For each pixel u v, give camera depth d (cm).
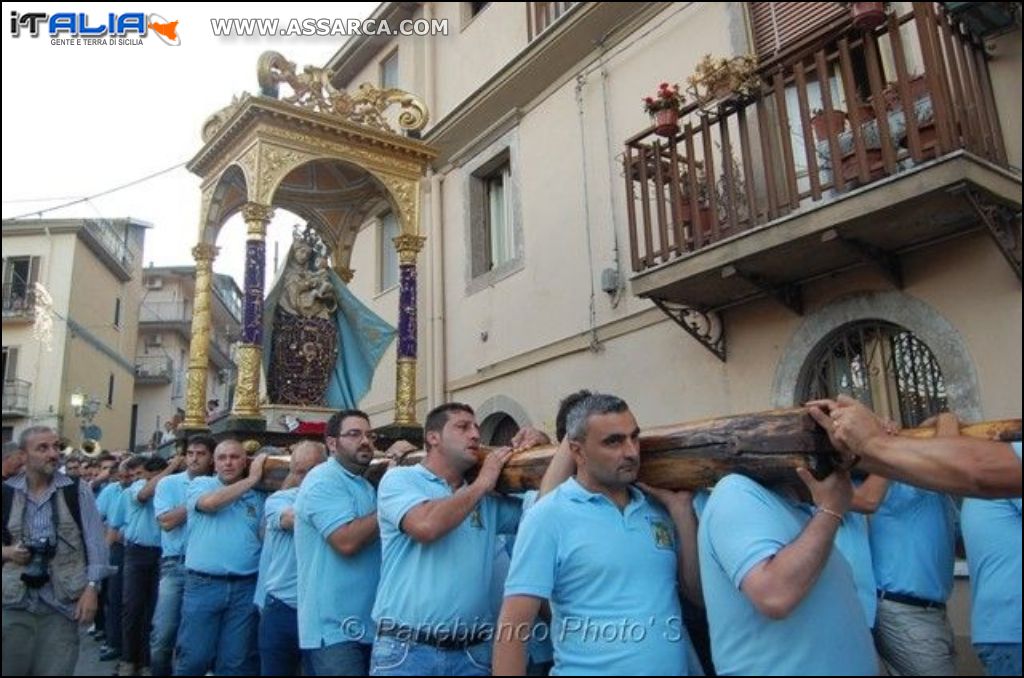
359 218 848
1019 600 273
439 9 1191
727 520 204
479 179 1095
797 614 199
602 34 904
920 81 560
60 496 371
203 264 718
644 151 702
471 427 318
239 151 700
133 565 512
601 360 864
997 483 181
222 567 434
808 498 226
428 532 279
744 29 747
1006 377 537
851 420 198
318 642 328
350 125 719
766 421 216
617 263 849
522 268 983
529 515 244
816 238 571
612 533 237
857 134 542
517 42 1035
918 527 349
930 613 343
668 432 248
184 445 646
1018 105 548
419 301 1156
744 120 623
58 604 357
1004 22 545
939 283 578
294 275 740
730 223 628
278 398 708
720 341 734
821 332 652
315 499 338
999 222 523
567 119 943
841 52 554
